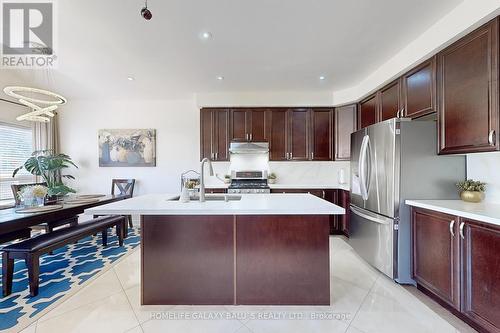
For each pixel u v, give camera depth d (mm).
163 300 2010
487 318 1566
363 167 2848
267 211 1771
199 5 2053
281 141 4277
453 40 2070
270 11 2129
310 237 2010
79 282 2438
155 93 4441
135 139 4848
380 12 2117
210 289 2012
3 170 3932
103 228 3213
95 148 4867
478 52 1862
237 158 4492
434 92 2328
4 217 2326
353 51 2809
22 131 4191
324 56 2947
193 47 2779
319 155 4262
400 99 2865
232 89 4145
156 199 2324
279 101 4254
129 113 4867
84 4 2070
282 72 3428
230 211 1775
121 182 4664
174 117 4867
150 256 2006
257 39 2588
